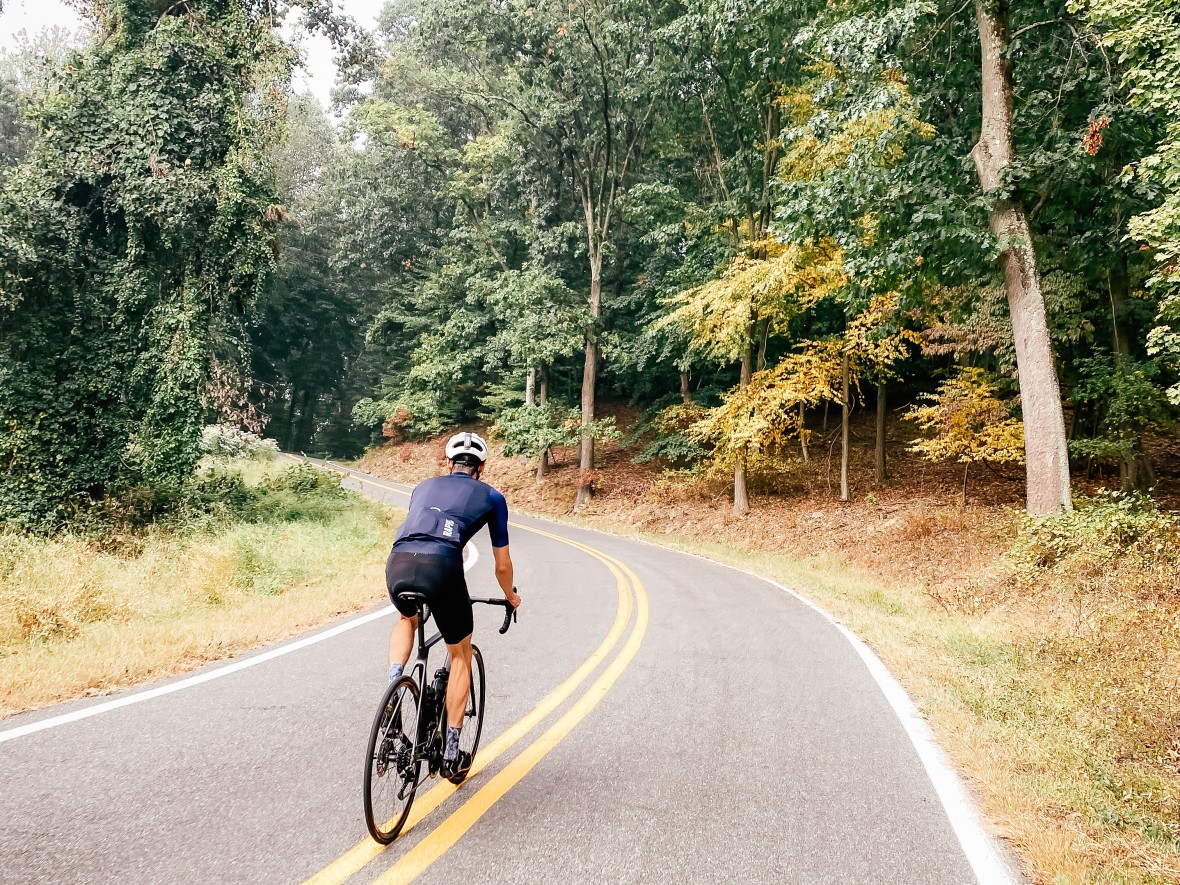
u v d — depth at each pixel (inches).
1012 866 120.8
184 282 634.2
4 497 539.2
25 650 246.1
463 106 1391.5
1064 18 483.8
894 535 639.1
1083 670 239.3
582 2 1032.8
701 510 944.9
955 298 647.8
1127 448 538.9
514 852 119.0
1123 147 481.1
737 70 820.0
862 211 518.6
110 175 608.1
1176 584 312.7
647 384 1406.3
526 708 197.3
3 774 142.3
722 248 871.7
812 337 919.0
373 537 656.4
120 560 452.8
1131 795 154.7
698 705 207.8
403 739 126.9
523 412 1185.4
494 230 1290.6
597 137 1152.8
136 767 148.7
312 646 267.4
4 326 561.9
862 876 115.3
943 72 588.4
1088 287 581.3
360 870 111.2
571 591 430.6
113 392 600.1
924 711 208.5
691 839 125.8
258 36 667.4
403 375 1744.6
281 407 2172.7
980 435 603.2
